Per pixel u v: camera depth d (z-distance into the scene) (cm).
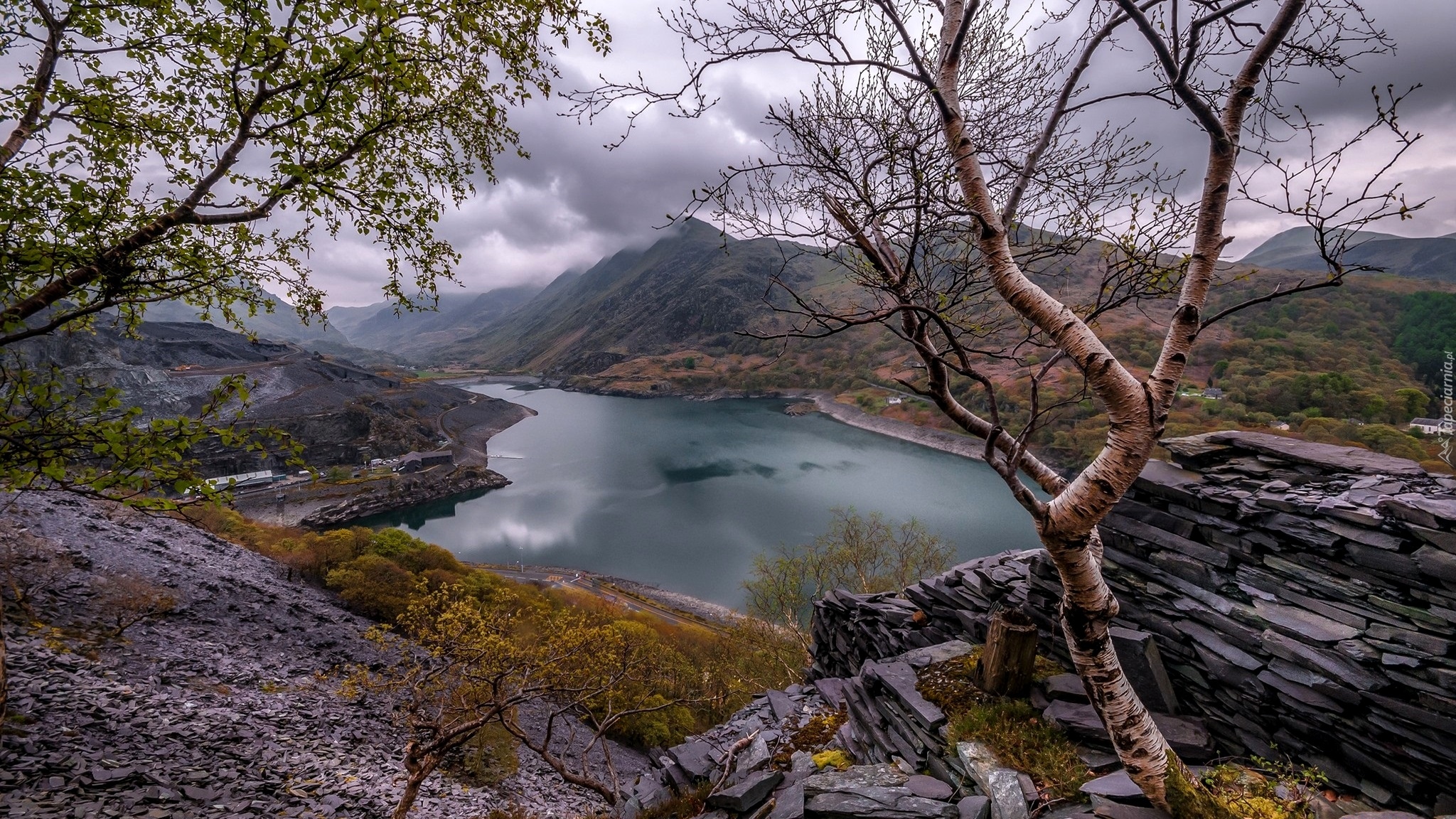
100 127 662
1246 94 409
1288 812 561
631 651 1709
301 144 691
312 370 19725
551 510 10912
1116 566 887
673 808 951
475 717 1373
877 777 743
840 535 4175
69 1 590
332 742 1952
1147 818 533
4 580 2389
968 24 461
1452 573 562
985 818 615
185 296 753
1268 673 684
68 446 568
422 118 817
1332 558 675
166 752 1439
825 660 1524
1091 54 487
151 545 3578
